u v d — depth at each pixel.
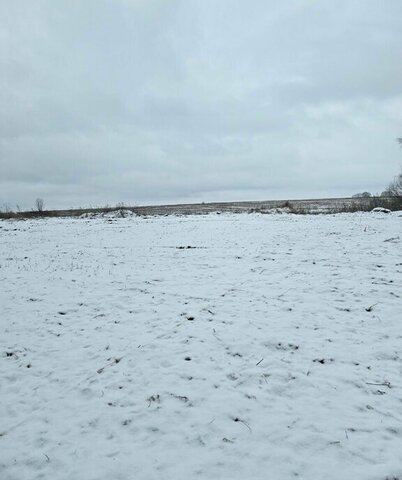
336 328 6.77
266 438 4.04
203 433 4.18
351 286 9.18
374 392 4.77
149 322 7.57
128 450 3.98
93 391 5.15
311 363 5.58
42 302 9.27
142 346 6.46
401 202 38.84
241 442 4.00
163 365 5.78
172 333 6.93
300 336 6.50
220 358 5.90
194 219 34.56
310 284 9.59
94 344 6.67
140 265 13.23
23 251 17.66
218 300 8.70
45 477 3.66
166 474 3.60
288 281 10.02
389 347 5.96
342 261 11.95
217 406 4.66
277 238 18.30
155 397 4.92
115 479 3.58
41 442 4.17
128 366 5.80
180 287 10.02
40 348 6.62
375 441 3.89
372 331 6.57
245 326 7.05
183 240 19.42
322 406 4.54
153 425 4.37
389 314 7.26
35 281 11.41
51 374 5.69
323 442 3.91
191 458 3.81
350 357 5.70
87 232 25.59
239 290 9.43
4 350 6.59
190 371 5.55
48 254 16.48
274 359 5.75
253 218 33.06
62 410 4.76
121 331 7.19
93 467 3.76
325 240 16.66
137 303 8.84
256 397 4.81
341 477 3.44
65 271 12.70
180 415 4.53
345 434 4.02
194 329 7.05
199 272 11.69
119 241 20.11
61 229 28.75
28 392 5.22
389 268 10.70
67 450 4.03
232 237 19.69
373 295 8.41
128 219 38.47
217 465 3.69
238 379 5.26
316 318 7.28
